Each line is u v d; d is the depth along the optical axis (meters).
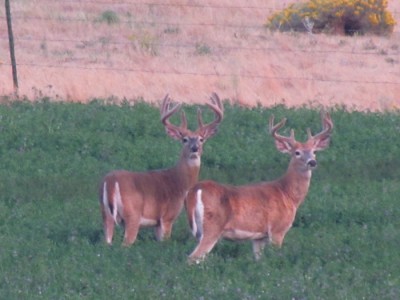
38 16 120.00
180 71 86.19
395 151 58.84
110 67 88.56
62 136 60.00
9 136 59.88
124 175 42.00
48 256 40.16
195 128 61.72
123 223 42.12
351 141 60.38
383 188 51.94
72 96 73.31
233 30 114.62
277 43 105.62
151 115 64.88
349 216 46.97
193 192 39.81
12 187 51.09
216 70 86.75
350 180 54.50
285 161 56.88
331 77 86.50
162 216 42.97
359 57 99.56
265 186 41.62
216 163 56.16
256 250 41.66
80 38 108.00
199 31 113.12
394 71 92.00
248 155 56.97
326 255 40.66
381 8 120.56
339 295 35.34
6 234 43.03
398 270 38.69
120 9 128.50
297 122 64.50
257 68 88.12
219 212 39.66
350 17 119.62
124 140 60.25
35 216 46.00
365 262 40.00
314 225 45.75
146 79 79.38
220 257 40.00
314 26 119.69
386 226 45.22
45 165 55.09
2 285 36.47
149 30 113.81
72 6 128.62
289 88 79.44
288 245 41.50
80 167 54.34
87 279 37.00
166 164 55.56
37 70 83.19
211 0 131.50
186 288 36.34
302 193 42.28
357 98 76.56
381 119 65.56
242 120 64.56
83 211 46.66
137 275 37.66
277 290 35.84
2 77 78.19
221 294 35.53
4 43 103.38
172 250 40.81
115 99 70.56
